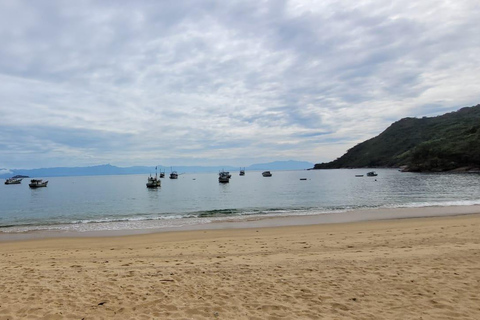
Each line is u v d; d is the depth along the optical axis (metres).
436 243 10.47
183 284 6.63
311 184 82.25
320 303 5.50
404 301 5.46
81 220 24.48
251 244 11.85
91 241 14.46
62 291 6.25
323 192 53.25
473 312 4.94
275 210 28.42
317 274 7.18
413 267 7.44
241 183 99.56
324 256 9.06
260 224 19.02
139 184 119.25
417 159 128.88
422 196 38.66
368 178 101.50
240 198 46.25
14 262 9.65
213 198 47.62
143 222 21.83
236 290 6.22
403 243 10.75
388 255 8.80
